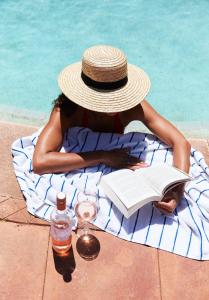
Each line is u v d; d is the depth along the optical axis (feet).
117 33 18.12
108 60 8.58
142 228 8.95
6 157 10.31
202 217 9.23
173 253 8.73
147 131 13.48
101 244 8.76
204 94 15.51
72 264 8.43
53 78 15.76
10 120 13.79
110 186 8.84
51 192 9.24
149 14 19.27
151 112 10.17
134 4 19.84
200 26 18.72
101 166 9.82
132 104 8.83
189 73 16.38
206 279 8.43
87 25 18.42
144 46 17.53
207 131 13.98
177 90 15.62
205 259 8.68
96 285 8.19
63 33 17.90
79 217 8.90
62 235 8.16
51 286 8.13
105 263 8.50
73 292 8.07
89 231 8.93
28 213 9.18
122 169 9.30
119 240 8.85
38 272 8.29
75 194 9.24
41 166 9.43
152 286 8.25
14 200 9.43
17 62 16.35
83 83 8.96
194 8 19.79
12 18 18.48
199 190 9.57
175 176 8.87
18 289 8.05
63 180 9.38
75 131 10.34
